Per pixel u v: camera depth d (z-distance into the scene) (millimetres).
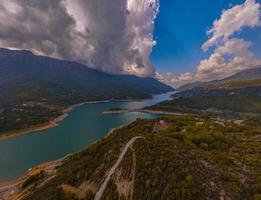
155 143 70688
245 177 49125
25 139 175875
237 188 45125
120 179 60625
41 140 172375
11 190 92375
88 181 65625
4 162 128250
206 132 83062
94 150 81938
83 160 79188
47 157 135875
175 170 53625
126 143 77062
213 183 47375
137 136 82562
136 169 59875
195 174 50719
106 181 62688
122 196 54906
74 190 64625
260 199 40969
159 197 48719
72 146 157125
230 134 95250
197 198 44594
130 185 56875
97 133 193500
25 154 141250
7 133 189375
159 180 52938
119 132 98938
